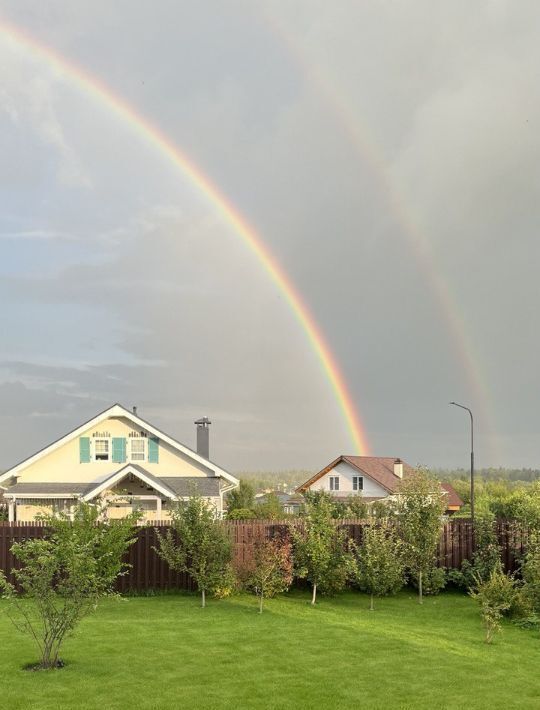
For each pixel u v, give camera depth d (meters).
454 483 94.94
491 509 49.12
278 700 11.34
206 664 13.45
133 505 37.19
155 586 23.39
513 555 25.28
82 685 11.91
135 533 22.97
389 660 14.07
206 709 10.82
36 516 22.47
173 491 35.47
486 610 17.25
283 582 21.64
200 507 21.56
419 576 23.17
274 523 24.06
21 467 38.69
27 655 13.88
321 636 16.16
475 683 12.67
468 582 24.47
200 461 39.78
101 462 39.44
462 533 25.70
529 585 19.62
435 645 15.80
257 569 20.92
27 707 10.71
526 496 27.89
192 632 16.45
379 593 22.11
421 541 23.45
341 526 25.23
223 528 21.75
